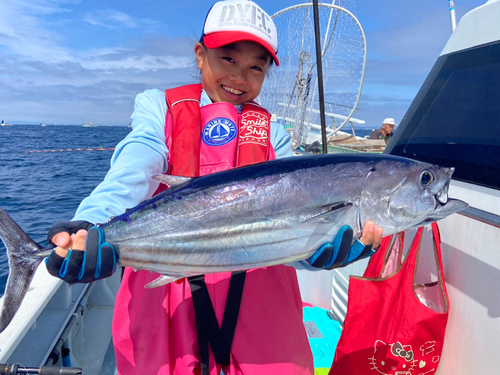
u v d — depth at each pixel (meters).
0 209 1.16
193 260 1.25
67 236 1.02
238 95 1.54
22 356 1.88
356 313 1.72
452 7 2.13
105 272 1.07
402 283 1.64
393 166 1.35
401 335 1.61
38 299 1.87
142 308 1.31
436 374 1.69
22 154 30.45
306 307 2.83
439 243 1.59
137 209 1.24
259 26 1.38
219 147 1.46
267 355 1.29
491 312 1.40
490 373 1.39
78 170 20.59
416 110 2.10
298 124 4.50
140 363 1.28
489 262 1.43
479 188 1.60
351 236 1.25
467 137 1.71
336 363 1.79
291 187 1.28
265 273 1.40
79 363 2.39
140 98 1.57
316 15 2.46
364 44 4.61
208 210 1.25
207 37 1.42
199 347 1.25
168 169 1.47
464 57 1.81
